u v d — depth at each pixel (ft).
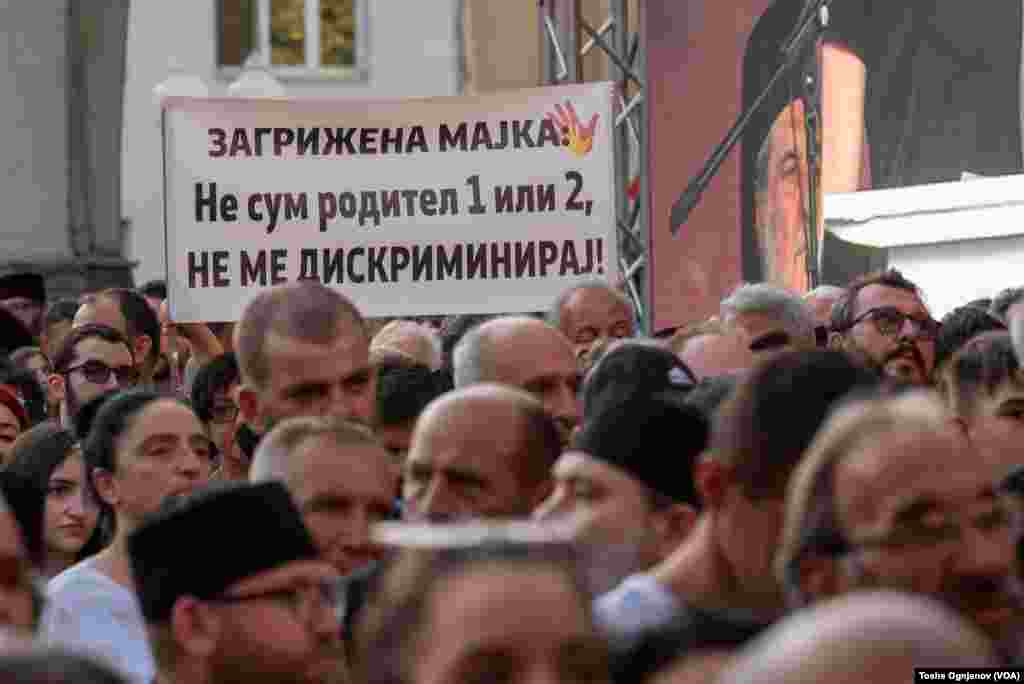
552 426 25.72
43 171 104.22
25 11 103.86
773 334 41.32
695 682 18.22
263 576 21.17
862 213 65.67
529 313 55.72
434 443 25.32
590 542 24.18
